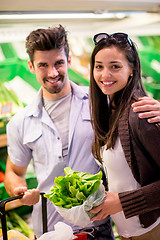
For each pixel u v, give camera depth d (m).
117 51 1.25
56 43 1.61
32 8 1.62
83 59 3.00
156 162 1.23
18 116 1.85
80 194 1.17
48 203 1.76
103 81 1.29
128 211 1.26
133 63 1.31
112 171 1.41
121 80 1.27
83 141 1.77
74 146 1.78
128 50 1.27
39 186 1.83
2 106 2.54
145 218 1.33
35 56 1.65
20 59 2.76
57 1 1.60
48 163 1.79
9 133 1.88
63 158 1.78
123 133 1.28
